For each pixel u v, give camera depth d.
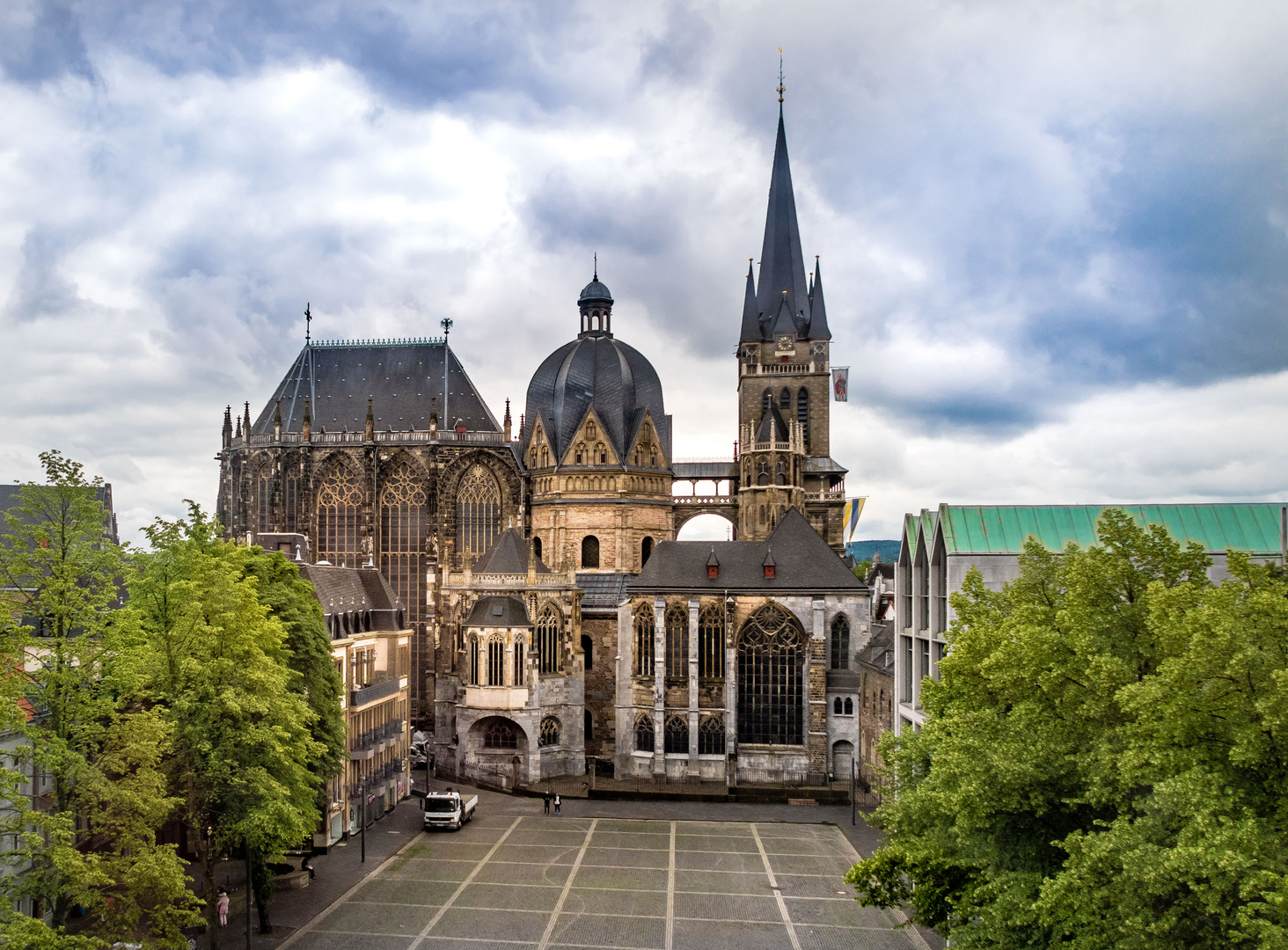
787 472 141.62
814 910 60.41
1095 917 28.88
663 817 85.50
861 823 83.69
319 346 144.38
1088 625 35.16
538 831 79.94
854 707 100.44
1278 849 25.16
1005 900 32.50
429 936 54.97
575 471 132.12
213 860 50.44
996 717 37.16
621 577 121.19
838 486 155.62
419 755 109.75
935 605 61.06
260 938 53.94
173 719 47.62
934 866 39.69
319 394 140.38
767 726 101.38
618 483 132.12
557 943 54.38
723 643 101.81
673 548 107.12
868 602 102.00
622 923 57.78
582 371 135.62
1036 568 43.25
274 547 103.25
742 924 57.91
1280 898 22.64
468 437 136.38
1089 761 32.41
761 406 154.12
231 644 50.62
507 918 58.19
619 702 103.88
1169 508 58.69
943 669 40.78
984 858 35.41
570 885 65.06
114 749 43.50
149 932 46.34
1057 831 35.25
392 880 65.62
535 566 105.94
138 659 43.16
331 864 69.25
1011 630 38.06
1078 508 59.81
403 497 134.75
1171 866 25.28
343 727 65.31
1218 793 26.56
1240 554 32.88
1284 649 27.98
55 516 44.09
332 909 59.31
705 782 100.69
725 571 104.56
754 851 74.25
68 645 42.03
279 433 135.75
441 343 142.88
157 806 41.88
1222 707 28.42
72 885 38.53
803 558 105.00
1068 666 34.50
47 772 42.88
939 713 44.53
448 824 79.12
